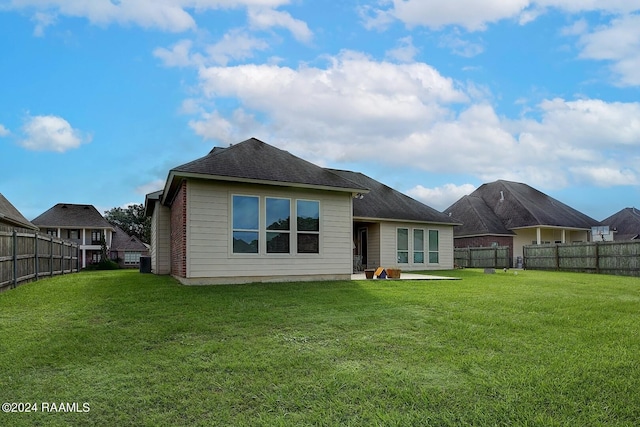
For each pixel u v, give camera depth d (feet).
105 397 13.01
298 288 35.27
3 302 28.53
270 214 41.11
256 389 13.56
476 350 17.29
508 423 11.45
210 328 20.54
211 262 38.17
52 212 137.39
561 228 97.40
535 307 26.37
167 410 12.28
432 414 11.92
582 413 11.93
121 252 144.25
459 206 108.06
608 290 36.58
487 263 88.89
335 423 11.51
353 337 19.15
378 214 66.13
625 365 15.29
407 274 58.65
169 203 53.36
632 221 119.24
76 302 28.09
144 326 20.94
